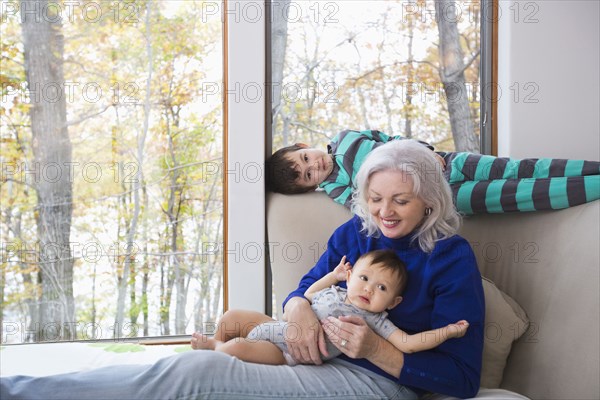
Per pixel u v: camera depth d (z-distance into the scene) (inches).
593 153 98.1
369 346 55.4
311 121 98.0
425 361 55.3
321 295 62.2
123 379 48.4
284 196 90.4
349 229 69.7
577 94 97.3
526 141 96.4
